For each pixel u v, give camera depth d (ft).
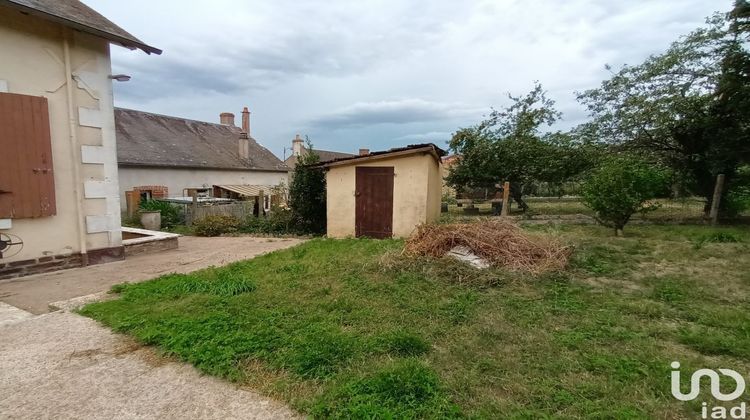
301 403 7.37
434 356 9.27
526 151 47.70
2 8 17.10
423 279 16.07
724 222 36.19
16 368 9.02
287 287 15.23
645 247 23.18
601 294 14.32
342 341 9.81
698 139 37.63
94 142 20.83
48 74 18.78
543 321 11.57
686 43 37.22
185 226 46.70
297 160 41.98
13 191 17.46
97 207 21.08
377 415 6.84
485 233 19.67
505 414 6.96
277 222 40.98
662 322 11.64
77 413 7.30
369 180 31.09
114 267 20.49
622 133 42.06
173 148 69.87
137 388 8.13
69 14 19.16
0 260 17.33
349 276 16.65
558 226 34.06
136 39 22.07
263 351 9.32
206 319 11.42
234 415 7.18
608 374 8.38
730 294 14.20
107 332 11.02
